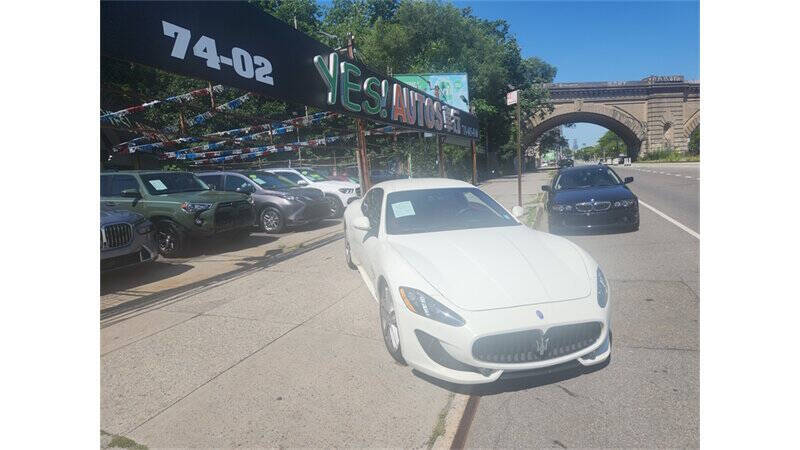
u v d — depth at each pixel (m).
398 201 4.59
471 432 2.56
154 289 5.79
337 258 7.23
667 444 2.37
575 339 2.88
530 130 54.69
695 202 12.32
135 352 3.76
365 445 2.45
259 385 3.13
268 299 5.13
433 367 2.93
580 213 7.87
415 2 34.19
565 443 2.42
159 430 2.64
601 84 60.69
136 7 4.43
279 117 19.00
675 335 3.63
